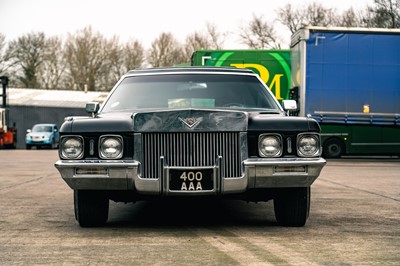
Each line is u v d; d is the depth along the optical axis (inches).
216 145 237.9
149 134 238.1
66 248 219.6
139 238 238.4
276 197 264.7
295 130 242.7
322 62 810.8
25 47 2999.5
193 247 220.2
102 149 240.1
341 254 208.8
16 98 2367.1
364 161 892.6
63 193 413.1
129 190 241.6
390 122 819.4
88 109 287.4
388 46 816.3
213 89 294.4
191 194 236.8
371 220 286.7
